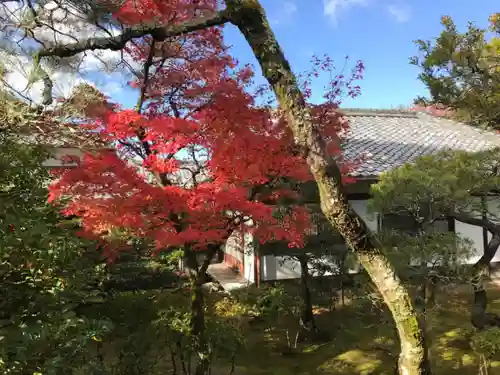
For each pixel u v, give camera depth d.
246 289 8.26
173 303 7.51
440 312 6.99
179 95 5.15
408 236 5.19
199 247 5.12
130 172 4.11
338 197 2.30
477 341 4.82
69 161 4.62
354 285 7.44
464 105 4.74
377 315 6.85
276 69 2.39
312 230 6.96
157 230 4.62
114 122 4.19
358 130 12.06
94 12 3.89
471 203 5.66
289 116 2.38
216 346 4.80
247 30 2.45
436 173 4.93
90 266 4.64
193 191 4.22
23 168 3.34
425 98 4.88
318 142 2.33
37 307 3.12
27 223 3.07
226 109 4.31
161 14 3.94
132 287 8.95
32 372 2.66
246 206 4.20
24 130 3.81
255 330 6.70
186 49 5.20
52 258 3.22
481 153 5.32
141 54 5.18
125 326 5.87
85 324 3.16
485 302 5.77
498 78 4.43
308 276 6.74
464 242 5.29
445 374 4.75
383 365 5.12
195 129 4.17
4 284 3.21
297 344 6.12
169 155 4.43
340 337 6.09
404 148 10.68
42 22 3.71
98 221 4.36
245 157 4.29
